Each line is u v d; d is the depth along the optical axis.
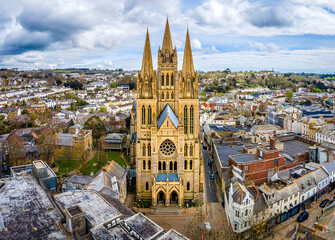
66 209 64.06
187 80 109.56
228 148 156.62
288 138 175.12
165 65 113.88
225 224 96.38
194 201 113.25
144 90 109.62
